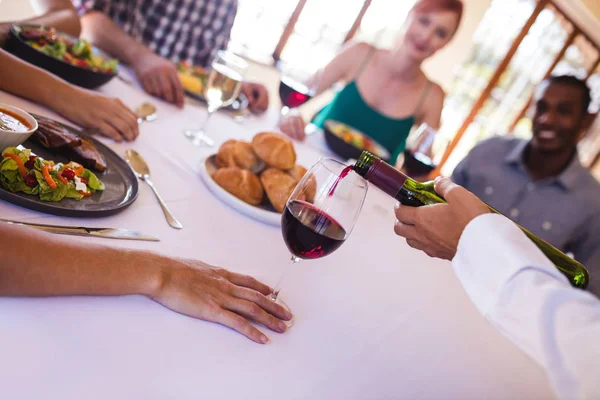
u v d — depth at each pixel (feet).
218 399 1.76
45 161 2.31
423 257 4.22
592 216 7.20
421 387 2.43
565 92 6.91
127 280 1.91
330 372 2.20
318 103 16.92
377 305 3.00
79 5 6.13
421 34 7.78
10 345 1.54
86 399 1.51
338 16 16.07
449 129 20.76
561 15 19.30
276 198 3.37
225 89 4.21
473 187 7.90
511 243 2.08
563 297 1.79
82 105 3.33
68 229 2.13
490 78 19.81
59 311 1.76
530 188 7.46
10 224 1.68
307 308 2.59
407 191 2.71
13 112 2.44
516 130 21.48
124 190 2.76
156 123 4.20
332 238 2.23
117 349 1.74
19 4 8.52
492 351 3.22
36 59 3.64
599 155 24.90
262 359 2.07
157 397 1.64
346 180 2.25
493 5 18.72
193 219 2.91
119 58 5.45
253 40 15.64
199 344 1.97
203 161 3.61
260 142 3.62
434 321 3.17
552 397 3.04
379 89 8.32
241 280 2.40
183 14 7.36
